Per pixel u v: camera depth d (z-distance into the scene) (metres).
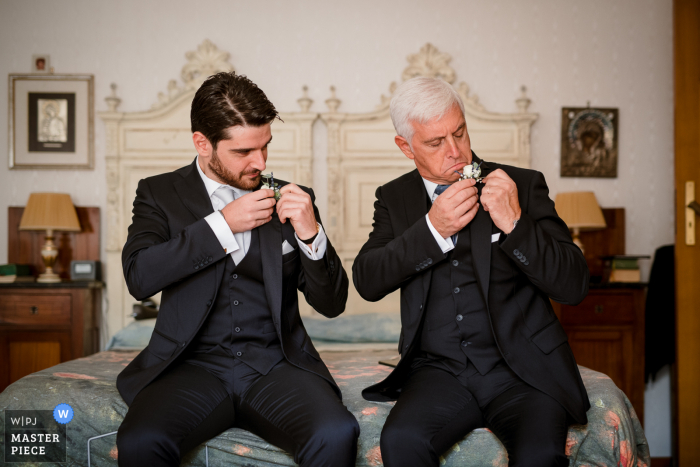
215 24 3.89
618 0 3.94
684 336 3.06
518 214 1.41
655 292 3.63
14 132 3.84
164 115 3.80
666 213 3.93
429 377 1.49
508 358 1.41
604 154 3.92
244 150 1.47
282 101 3.90
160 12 3.88
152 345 1.53
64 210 3.58
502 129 3.85
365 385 1.81
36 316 3.38
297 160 3.83
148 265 1.43
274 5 3.90
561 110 3.93
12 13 3.85
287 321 1.59
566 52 3.95
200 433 1.35
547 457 1.18
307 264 1.51
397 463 1.25
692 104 3.06
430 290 1.56
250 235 1.55
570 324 3.36
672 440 3.62
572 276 1.42
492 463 1.40
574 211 3.58
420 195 1.66
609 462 1.40
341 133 3.84
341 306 1.64
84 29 3.87
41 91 3.85
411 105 1.50
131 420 1.26
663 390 3.74
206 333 1.54
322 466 1.23
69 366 2.04
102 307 3.78
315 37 3.92
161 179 1.67
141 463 1.20
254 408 1.42
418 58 3.88
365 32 3.93
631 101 3.94
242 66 3.90
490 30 3.95
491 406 1.40
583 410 1.37
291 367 1.50
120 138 3.79
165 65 3.89
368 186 3.85
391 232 1.70
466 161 1.54
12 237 3.77
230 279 1.54
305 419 1.29
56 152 3.85
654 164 3.93
